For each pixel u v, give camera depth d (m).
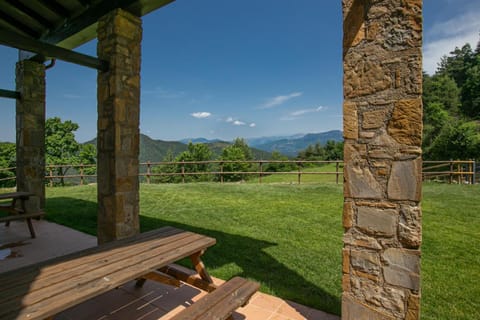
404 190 1.39
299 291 2.17
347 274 1.58
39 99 4.64
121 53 2.89
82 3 3.12
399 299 1.42
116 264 1.56
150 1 2.74
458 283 2.33
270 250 3.07
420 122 1.34
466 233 3.65
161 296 2.12
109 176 2.91
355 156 1.53
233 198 6.23
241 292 1.56
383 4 1.42
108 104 2.90
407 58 1.37
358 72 1.51
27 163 4.50
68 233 3.74
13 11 3.42
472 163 8.40
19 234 3.68
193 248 1.84
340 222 4.25
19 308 1.09
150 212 4.91
